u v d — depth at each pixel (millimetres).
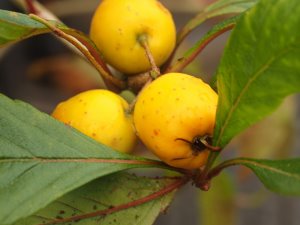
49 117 141
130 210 155
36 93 436
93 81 385
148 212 156
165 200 157
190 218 476
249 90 132
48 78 430
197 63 305
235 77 133
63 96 427
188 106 138
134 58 163
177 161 144
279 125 319
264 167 142
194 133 139
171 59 174
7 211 125
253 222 496
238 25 128
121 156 145
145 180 157
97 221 153
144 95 143
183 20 411
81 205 152
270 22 124
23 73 437
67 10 347
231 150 423
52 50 440
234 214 271
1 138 136
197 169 154
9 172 133
